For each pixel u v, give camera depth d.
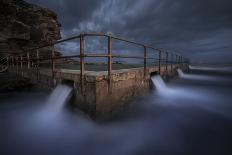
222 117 5.47
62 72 5.07
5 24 17.09
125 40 4.74
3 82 8.43
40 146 3.74
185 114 5.70
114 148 3.66
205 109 6.29
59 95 5.22
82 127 3.93
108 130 3.97
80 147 3.68
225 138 4.09
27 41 19.61
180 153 3.53
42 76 7.00
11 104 6.58
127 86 5.14
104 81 3.85
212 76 19.11
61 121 4.66
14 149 3.65
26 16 20.12
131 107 5.45
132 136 4.12
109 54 3.96
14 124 4.80
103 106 3.87
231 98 7.95
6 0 17.56
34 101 6.86
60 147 3.71
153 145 3.82
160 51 9.27
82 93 4.04
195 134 4.32
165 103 6.97
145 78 6.81
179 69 18.45
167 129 4.57
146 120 5.11
